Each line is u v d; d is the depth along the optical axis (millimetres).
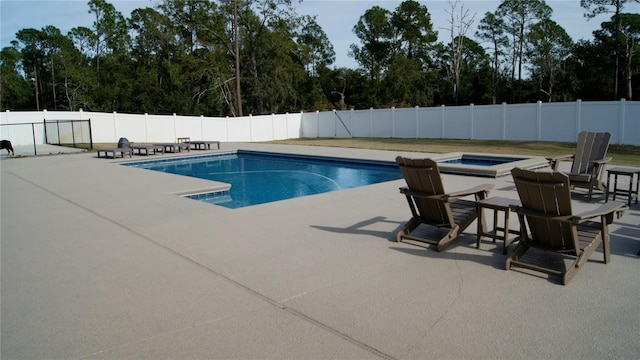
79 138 25703
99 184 10625
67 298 3932
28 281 4363
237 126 30172
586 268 4465
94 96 48719
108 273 4551
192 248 5359
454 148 19266
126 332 3287
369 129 29359
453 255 4949
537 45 46906
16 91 49781
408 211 7199
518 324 3293
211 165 17297
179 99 43281
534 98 49125
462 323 3324
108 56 51750
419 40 53250
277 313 3557
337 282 4188
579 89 44812
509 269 4457
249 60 42344
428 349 2967
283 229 6168
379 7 53875
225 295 3932
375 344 3045
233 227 6320
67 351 3029
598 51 44062
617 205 4547
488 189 5453
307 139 30500
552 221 4316
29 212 7645
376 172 14758
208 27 45219
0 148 18531
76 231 6285
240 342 3105
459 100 50750
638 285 4000
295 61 51531
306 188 12109
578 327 3230
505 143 21359
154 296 3938
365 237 5715
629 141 18938
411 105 48469
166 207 7789
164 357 2930
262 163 17766
